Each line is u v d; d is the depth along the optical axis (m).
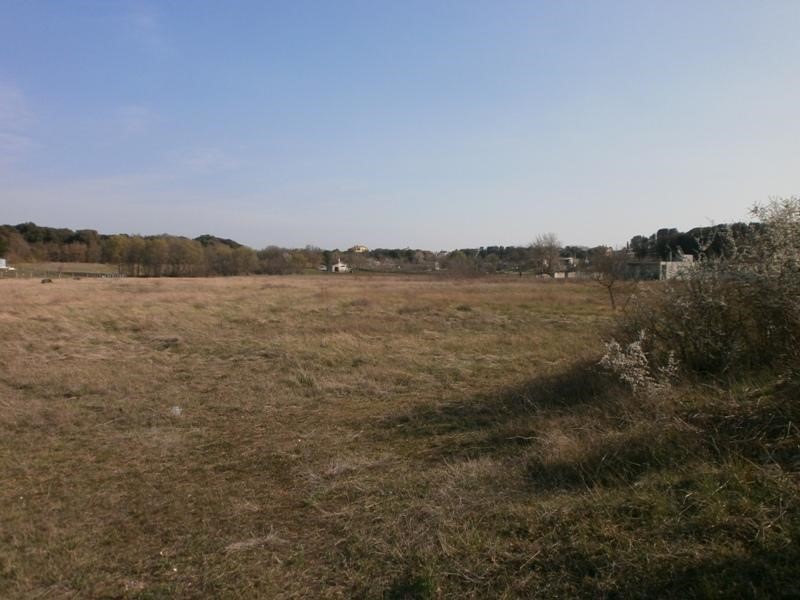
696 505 3.17
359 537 3.54
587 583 2.70
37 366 10.62
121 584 3.25
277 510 4.20
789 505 2.97
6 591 3.22
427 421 6.48
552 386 7.09
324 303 25.38
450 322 18.11
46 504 4.54
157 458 5.68
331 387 8.78
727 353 5.85
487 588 2.81
